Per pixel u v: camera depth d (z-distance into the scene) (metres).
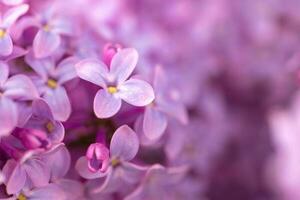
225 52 0.29
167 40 0.28
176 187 0.23
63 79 0.18
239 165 0.30
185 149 0.24
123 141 0.18
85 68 0.18
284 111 0.30
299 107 0.29
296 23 0.30
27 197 0.17
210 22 0.29
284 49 0.30
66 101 0.18
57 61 0.19
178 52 0.28
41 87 0.18
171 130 0.21
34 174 0.17
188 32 0.29
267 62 0.30
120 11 0.27
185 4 0.29
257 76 0.30
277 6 0.30
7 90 0.17
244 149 0.30
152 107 0.19
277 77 0.30
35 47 0.18
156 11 0.29
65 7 0.23
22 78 0.17
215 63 0.29
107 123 0.19
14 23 0.19
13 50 0.18
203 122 0.28
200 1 0.30
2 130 0.17
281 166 0.29
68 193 0.18
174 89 0.22
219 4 0.30
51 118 0.17
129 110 0.19
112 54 0.18
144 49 0.25
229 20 0.29
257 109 0.30
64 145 0.17
